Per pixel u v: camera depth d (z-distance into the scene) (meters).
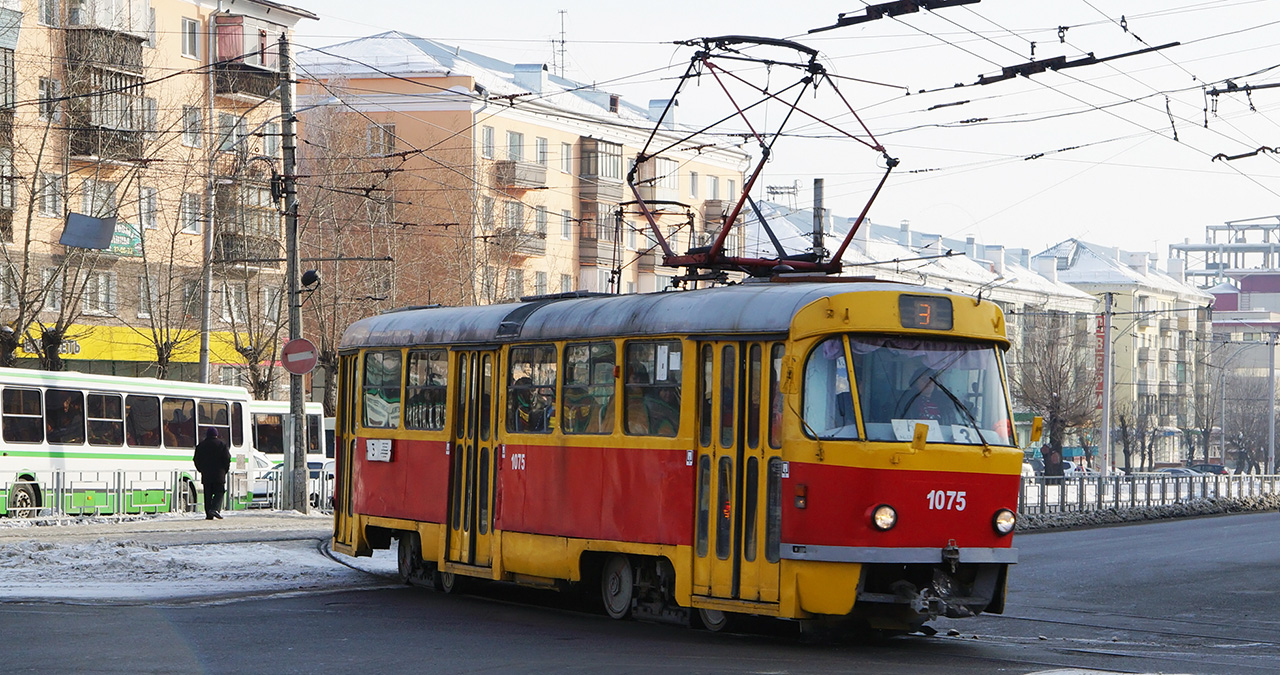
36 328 41.69
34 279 41.19
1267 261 154.88
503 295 56.41
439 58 61.09
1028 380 79.50
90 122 41.09
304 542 22.84
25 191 41.22
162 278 44.88
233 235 45.41
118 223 41.56
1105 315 54.75
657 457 13.34
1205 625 14.55
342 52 61.00
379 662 10.79
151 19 45.34
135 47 42.59
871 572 12.05
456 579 16.44
